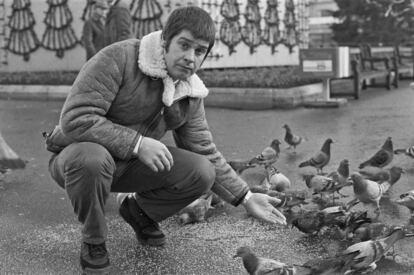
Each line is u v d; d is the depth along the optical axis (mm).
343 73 9203
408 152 4633
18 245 3100
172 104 2684
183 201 2873
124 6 9547
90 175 2506
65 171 2543
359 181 3492
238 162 4492
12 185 4348
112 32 9547
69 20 13633
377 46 20656
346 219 3062
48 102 11031
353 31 26953
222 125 7293
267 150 4516
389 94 11133
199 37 2484
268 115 8258
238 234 3221
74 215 3611
